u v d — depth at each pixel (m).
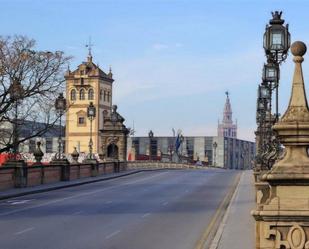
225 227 19.41
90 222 22.02
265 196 7.57
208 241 17.03
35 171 43.38
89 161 60.53
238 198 32.34
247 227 19.36
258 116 41.06
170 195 36.56
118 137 82.12
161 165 100.38
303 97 7.46
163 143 176.88
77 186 45.97
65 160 51.47
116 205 29.53
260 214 7.06
